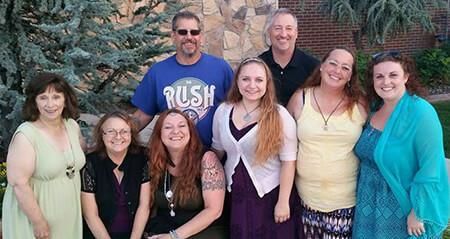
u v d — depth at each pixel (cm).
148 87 380
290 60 388
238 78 322
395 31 1054
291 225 335
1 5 502
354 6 1063
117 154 335
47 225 313
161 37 568
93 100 537
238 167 328
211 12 892
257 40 931
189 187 330
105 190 333
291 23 379
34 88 308
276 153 322
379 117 311
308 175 325
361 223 316
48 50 532
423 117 291
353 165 322
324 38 1271
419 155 293
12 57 527
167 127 326
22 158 301
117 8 554
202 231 342
